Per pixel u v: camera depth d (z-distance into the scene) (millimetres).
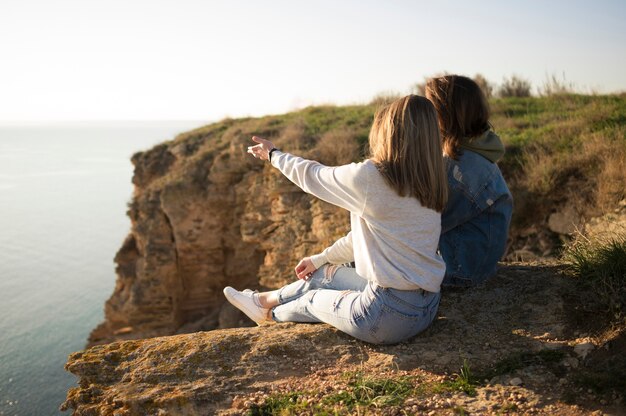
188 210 15375
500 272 4090
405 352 2969
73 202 130375
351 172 2615
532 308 3387
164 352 3029
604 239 4059
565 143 9250
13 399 27250
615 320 2973
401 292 2762
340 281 3182
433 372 2775
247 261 15445
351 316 2895
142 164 19438
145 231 15734
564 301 3375
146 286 15719
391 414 2422
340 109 18500
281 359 2947
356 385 2658
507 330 3180
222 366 2896
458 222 3682
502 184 3676
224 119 20953
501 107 13977
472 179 3574
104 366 2936
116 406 2641
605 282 3250
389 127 2604
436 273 2760
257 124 17656
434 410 2441
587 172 7992
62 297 49188
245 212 14391
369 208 2613
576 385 2541
